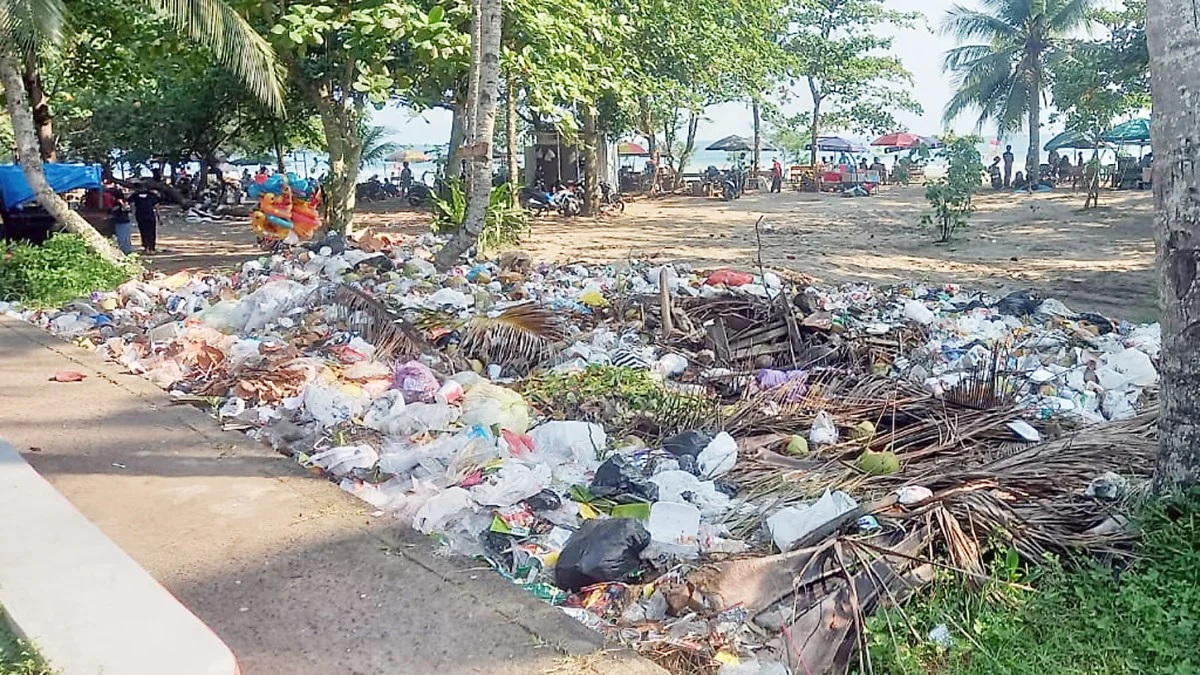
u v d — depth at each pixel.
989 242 19.89
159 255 18.61
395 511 4.92
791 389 7.14
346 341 8.25
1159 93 4.47
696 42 22.22
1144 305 12.46
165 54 16.45
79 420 6.36
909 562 4.12
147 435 6.05
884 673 3.60
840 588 3.92
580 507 4.96
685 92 22.48
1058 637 3.71
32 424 6.27
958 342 9.13
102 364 7.93
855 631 3.71
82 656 3.17
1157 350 8.55
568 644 3.60
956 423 6.44
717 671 3.53
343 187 18.23
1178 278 4.48
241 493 5.09
